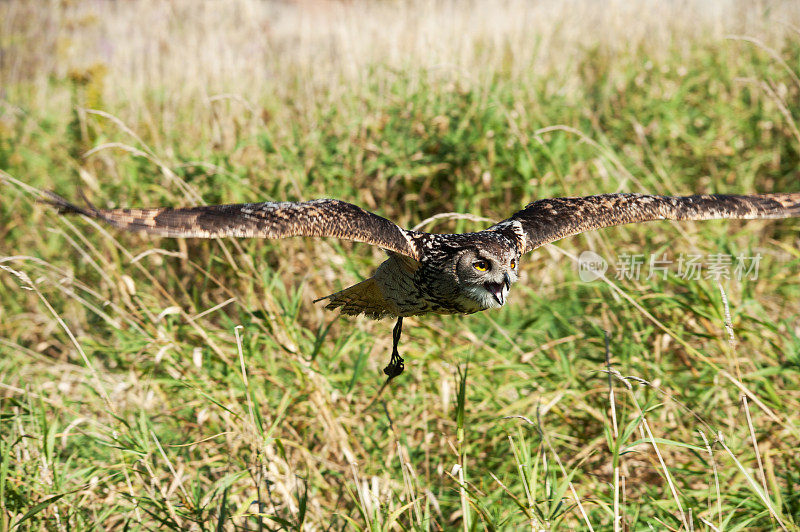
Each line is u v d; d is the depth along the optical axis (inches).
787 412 214.1
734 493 190.9
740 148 363.3
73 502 189.0
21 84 484.4
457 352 249.0
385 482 204.2
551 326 262.1
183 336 260.8
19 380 257.1
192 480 205.6
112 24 479.8
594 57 425.7
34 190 217.9
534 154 319.6
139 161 323.9
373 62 393.1
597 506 191.3
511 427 222.5
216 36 425.7
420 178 331.3
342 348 233.8
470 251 159.5
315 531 196.2
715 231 291.4
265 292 240.5
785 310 283.9
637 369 234.7
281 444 196.5
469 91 343.9
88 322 302.5
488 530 168.2
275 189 308.8
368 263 279.9
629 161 340.2
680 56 421.7
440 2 437.1
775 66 391.9
